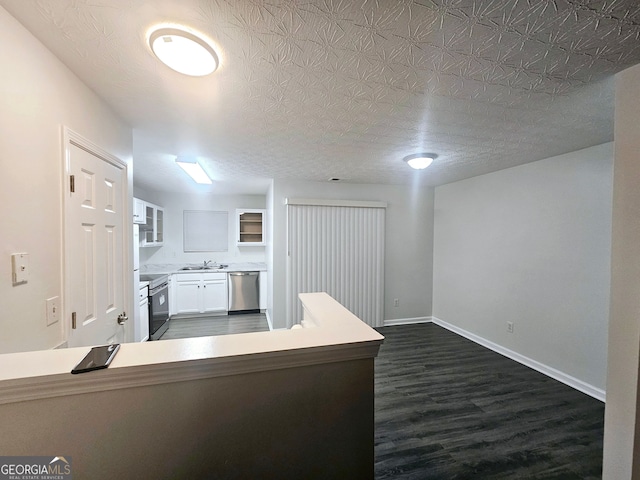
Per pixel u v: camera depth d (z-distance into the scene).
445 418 2.13
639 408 1.17
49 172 1.14
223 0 0.89
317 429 0.95
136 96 1.52
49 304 1.14
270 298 4.34
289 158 2.82
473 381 2.70
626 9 0.91
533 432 1.98
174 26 1.00
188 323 4.50
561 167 2.67
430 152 2.60
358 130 2.04
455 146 2.41
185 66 1.19
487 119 1.84
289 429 0.92
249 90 1.47
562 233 2.66
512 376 2.79
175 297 4.68
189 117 1.80
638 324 1.17
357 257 4.23
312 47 1.12
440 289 4.43
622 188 1.23
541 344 2.86
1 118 0.92
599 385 2.38
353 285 4.22
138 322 2.90
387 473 1.63
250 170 3.37
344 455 0.98
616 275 1.24
